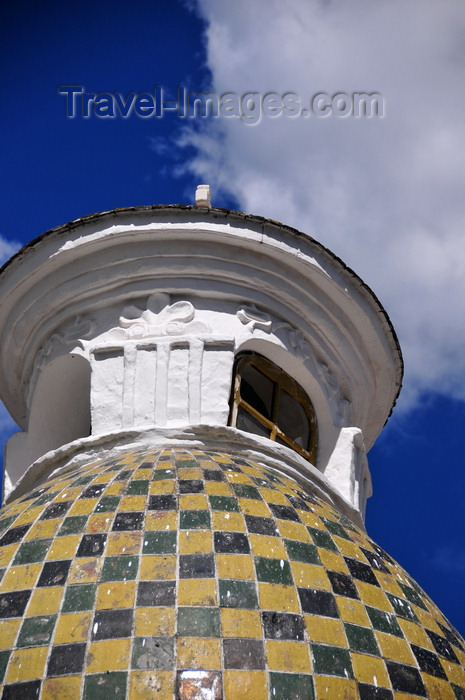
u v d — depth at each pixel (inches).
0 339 642.2
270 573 489.1
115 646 454.9
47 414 631.2
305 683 454.6
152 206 607.5
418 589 537.3
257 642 461.7
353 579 507.2
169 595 472.1
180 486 525.3
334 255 625.3
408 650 490.0
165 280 609.0
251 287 613.6
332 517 543.2
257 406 611.5
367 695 462.6
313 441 626.8
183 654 453.4
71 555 490.9
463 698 488.4
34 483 600.1
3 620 468.8
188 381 583.5
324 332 629.6
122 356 594.2
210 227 607.2
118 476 536.4
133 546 491.2
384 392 665.6
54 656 453.7
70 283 617.3
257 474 551.5
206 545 494.0
